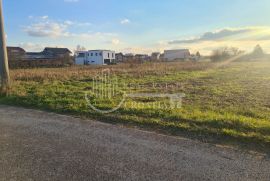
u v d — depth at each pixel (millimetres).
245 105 10617
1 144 5730
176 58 101562
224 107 10094
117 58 91812
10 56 65500
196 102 11203
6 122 7531
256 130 6629
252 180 4086
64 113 8742
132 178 4176
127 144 5637
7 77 13070
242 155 5062
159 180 4105
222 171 4379
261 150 5363
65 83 18594
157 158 4902
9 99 10914
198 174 4277
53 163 4734
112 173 4340
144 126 7152
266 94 13773
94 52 77562
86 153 5168
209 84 18625
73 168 4531
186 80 21547
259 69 37531
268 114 8844
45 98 10977
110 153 5152
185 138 6105
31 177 4242
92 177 4223
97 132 6512
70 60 69375
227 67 43062
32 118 7977
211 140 5965
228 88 16297
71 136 6211
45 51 91062
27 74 25031
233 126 6965
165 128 6938
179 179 4125
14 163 4754
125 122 7527
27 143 5777
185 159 4852
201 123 7273
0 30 12680
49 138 6090
